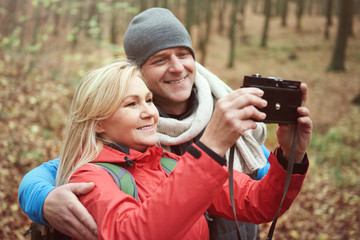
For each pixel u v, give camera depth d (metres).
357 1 33.28
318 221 5.13
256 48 24.28
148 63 1.53
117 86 1.10
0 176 4.06
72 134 1.19
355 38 25.09
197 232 1.11
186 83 1.56
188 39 1.58
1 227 3.33
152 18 1.53
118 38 16.47
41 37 11.02
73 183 1.03
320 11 36.50
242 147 1.54
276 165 1.08
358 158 7.93
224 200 1.25
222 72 18.42
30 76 7.66
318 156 8.21
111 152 1.11
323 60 20.97
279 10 35.78
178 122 1.51
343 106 12.58
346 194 5.93
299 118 0.95
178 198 0.82
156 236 0.82
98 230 0.90
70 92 7.80
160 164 1.22
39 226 1.21
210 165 0.82
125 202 0.94
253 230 1.58
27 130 5.40
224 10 32.75
